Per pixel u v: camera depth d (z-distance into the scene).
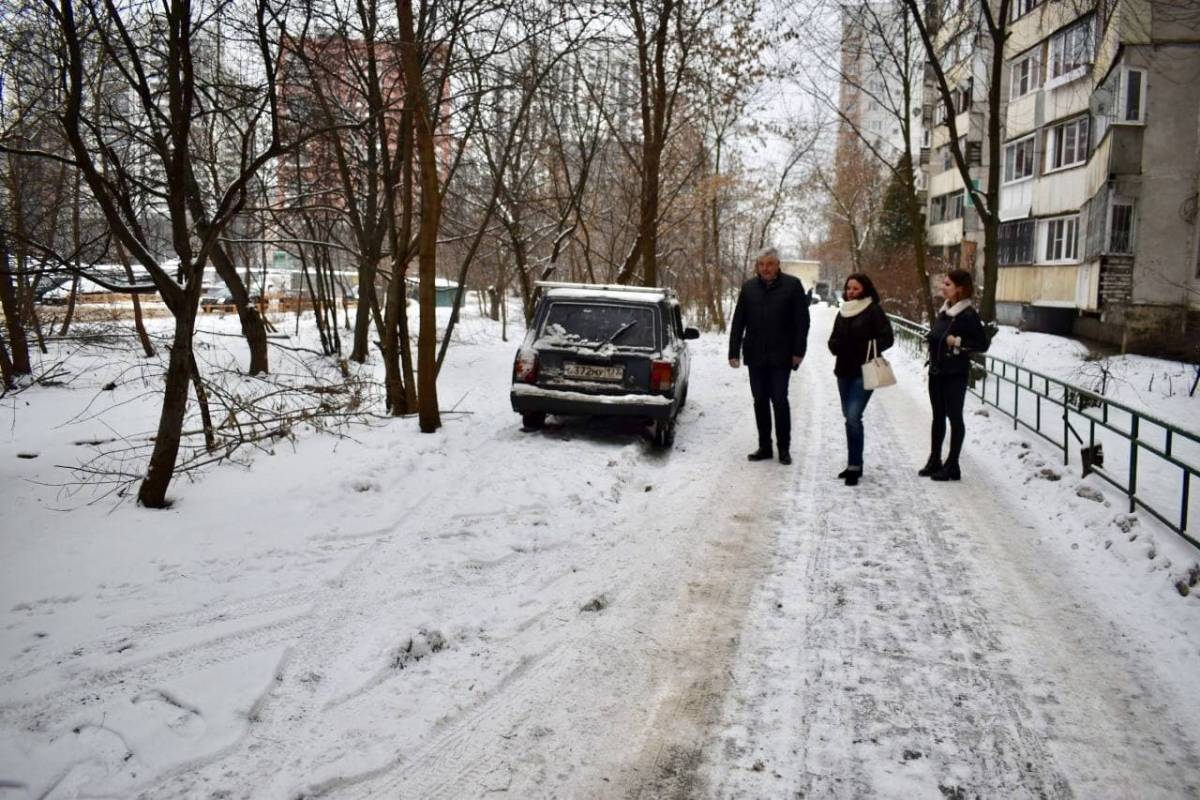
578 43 10.79
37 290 15.70
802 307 8.39
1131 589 4.99
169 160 6.18
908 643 4.33
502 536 5.86
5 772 3.00
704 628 4.50
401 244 10.26
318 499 6.39
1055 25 24.73
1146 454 8.49
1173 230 18.95
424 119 8.59
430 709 3.59
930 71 28.89
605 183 21.33
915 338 20.28
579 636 4.38
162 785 3.00
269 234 14.69
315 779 3.06
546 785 3.10
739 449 9.32
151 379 14.30
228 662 3.86
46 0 5.32
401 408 10.72
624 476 7.71
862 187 46.50
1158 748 3.36
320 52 8.91
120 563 4.96
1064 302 24.42
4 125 9.77
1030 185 27.08
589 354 9.02
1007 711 3.65
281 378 14.58
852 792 3.09
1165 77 18.56
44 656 3.83
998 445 9.14
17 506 5.96
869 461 8.70
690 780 3.15
